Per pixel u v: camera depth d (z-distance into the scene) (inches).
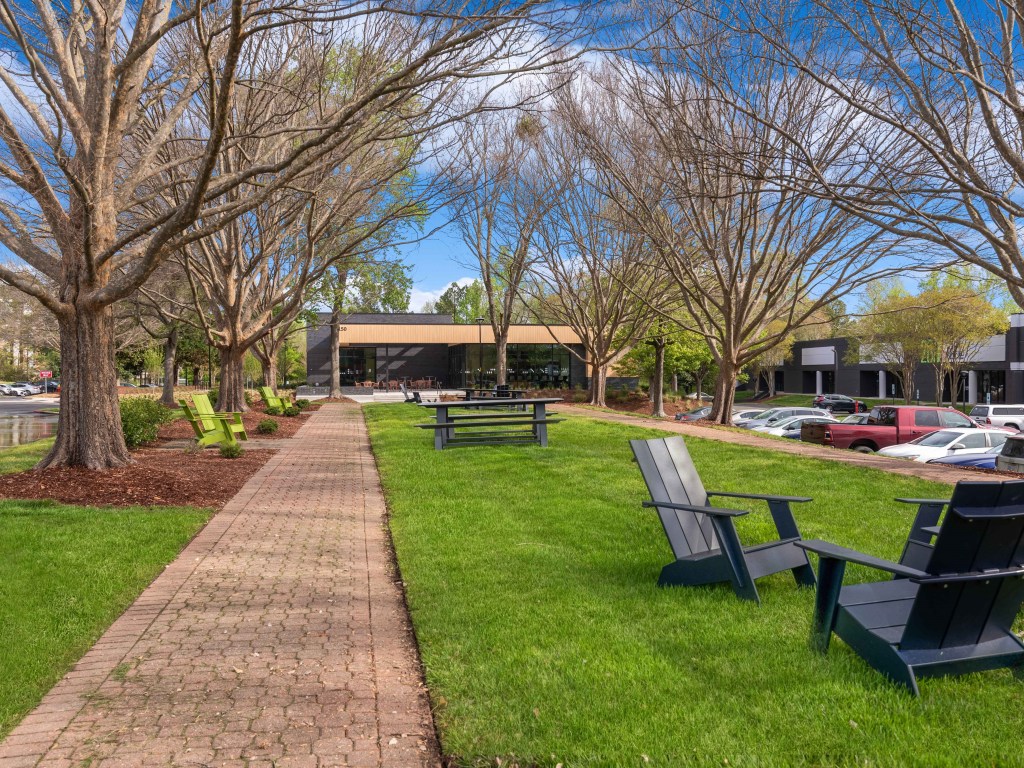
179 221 329.4
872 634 138.1
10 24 324.8
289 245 908.0
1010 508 121.3
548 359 2281.0
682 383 2484.0
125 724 128.5
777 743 114.1
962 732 117.5
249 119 480.1
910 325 1809.8
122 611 191.5
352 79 442.3
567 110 681.0
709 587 197.6
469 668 147.8
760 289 808.9
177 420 807.7
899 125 307.1
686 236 864.9
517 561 229.6
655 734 117.6
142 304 944.9
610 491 352.2
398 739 123.8
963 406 1993.1
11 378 3186.5
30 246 386.9
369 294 1168.2
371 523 307.3
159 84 429.7
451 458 481.4
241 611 190.9
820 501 331.6
